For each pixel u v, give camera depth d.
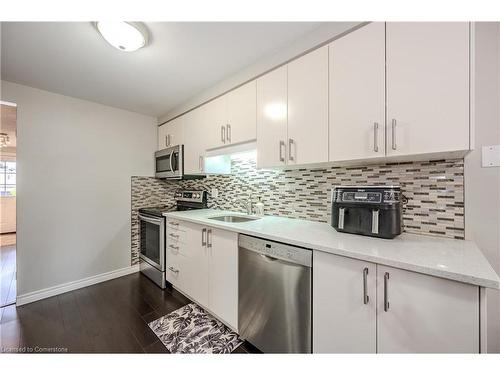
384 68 1.10
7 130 3.50
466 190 1.16
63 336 1.59
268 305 1.33
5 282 2.52
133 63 1.71
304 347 1.16
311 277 1.13
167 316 1.86
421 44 1.00
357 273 0.98
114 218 2.69
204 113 2.23
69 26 1.29
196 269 1.93
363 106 1.17
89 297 2.19
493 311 1.09
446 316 0.79
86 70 1.81
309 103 1.39
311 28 1.35
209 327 1.71
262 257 1.37
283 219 1.89
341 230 1.31
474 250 0.99
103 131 2.60
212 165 2.30
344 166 1.61
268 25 1.32
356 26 1.20
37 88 2.13
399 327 0.88
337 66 1.26
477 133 1.12
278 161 1.56
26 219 2.09
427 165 1.27
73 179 2.37
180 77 1.95
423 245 1.06
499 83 1.08
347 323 1.01
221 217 2.15
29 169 2.11
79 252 2.41
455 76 0.92
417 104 1.01
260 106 1.68
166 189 3.20
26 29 1.30
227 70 1.83
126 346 1.49
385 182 1.42
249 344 1.52
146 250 2.72
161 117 3.01
